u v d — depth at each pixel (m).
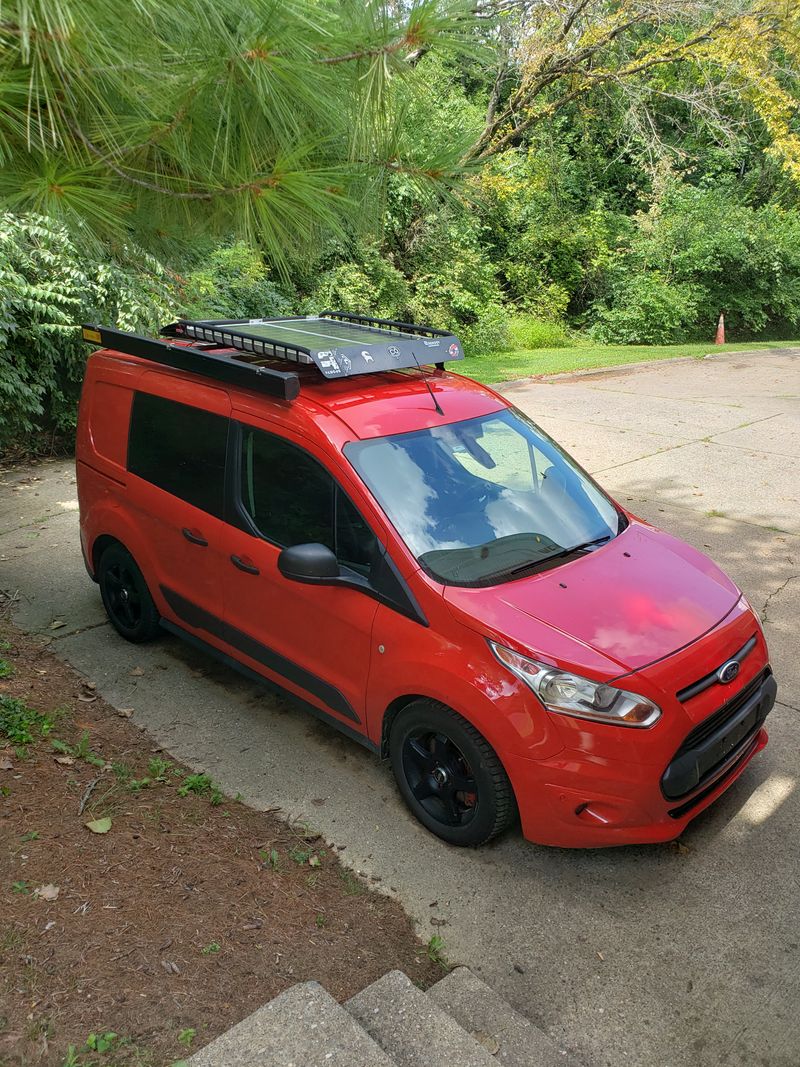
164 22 2.47
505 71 19.05
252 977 2.91
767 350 21.95
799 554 7.27
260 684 4.75
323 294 18.05
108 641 5.78
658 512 8.37
